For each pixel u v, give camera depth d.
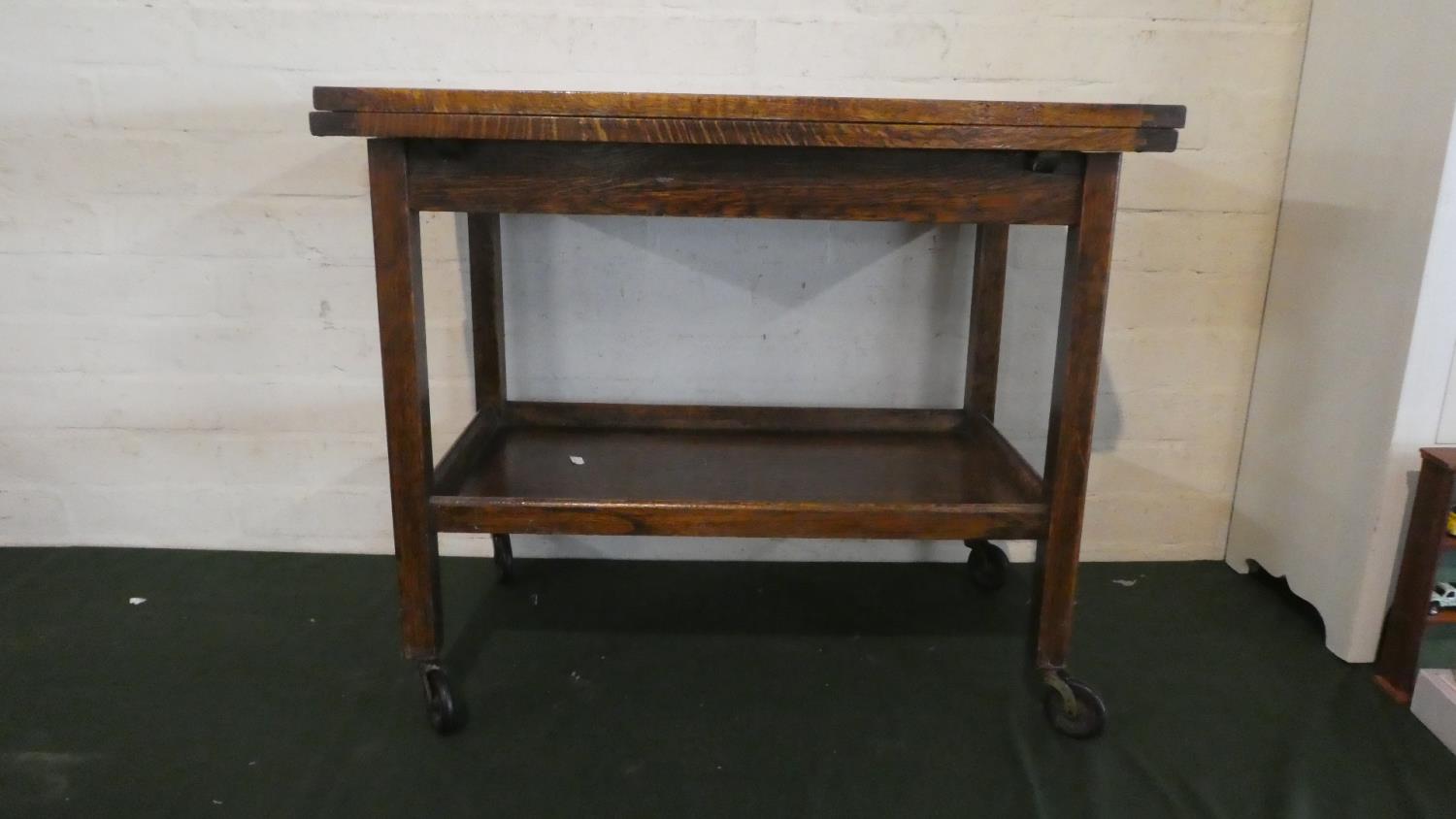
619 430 1.68
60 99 1.59
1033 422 1.77
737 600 1.66
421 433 1.22
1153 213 1.66
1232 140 1.63
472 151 1.12
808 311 1.72
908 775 1.21
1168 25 1.58
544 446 1.57
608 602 1.65
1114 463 1.79
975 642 1.53
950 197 1.14
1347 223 1.47
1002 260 1.60
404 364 1.19
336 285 1.69
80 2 1.55
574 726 1.30
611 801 1.15
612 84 1.61
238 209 1.65
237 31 1.57
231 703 1.34
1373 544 1.41
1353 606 1.45
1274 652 1.51
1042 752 1.25
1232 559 1.81
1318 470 1.54
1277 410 1.66
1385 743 1.28
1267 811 1.15
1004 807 1.15
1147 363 1.73
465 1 1.57
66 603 1.60
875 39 1.59
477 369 1.65
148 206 1.64
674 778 1.20
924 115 1.05
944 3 1.57
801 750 1.25
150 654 1.46
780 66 1.60
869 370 1.75
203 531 1.81
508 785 1.18
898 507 1.25
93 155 1.62
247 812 1.12
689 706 1.35
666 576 1.75
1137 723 1.32
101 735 1.26
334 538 1.81
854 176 1.13
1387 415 1.37
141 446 1.76
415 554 1.25
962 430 1.69
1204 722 1.32
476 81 1.60
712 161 1.12
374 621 1.57
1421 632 1.34
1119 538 1.83
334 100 1.05
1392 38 1.38
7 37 1.56
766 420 1.69
